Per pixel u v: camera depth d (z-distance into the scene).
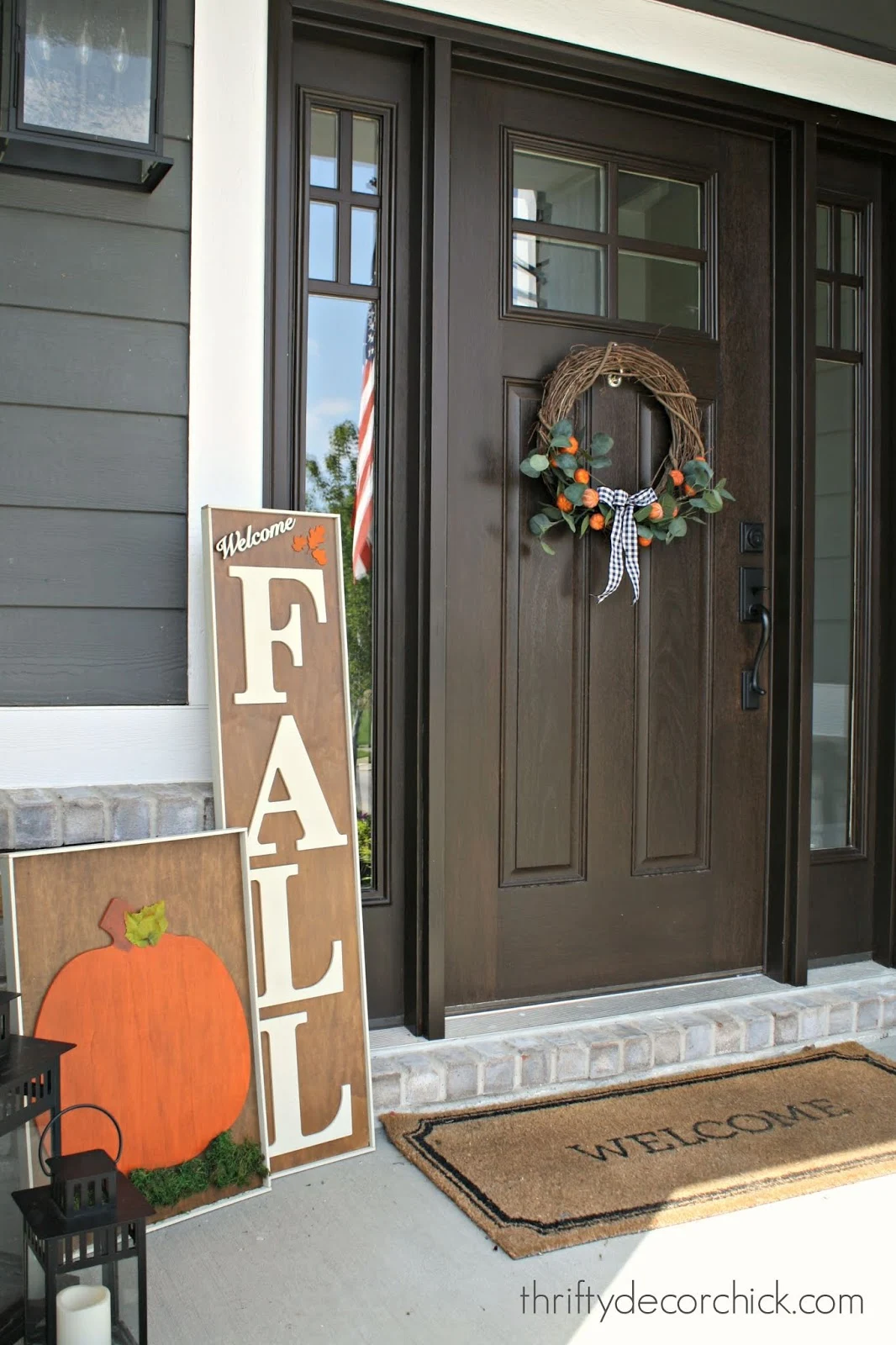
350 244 2.62
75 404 2.21
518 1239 1.95
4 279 2.16
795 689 3.04
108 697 2.24
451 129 2.71
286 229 2.48
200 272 2.30
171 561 2.29
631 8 2.73
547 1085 2.55
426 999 2.59
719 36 2.84
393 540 2.67
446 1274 1.86
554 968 2.86
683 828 3.01
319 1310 1.77
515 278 2.80
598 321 2.88
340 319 2.64
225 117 2.31
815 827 3.25
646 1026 2.70
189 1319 1.74
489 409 2.76
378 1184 2.16
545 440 2.72
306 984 2.24
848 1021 2.91
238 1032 2.09
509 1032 2.64
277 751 2.26
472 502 2.74
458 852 2.74
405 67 2.65
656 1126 2.38
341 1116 2.25
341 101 2.60
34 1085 1.60
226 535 2.25
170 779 2.27
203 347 2.30
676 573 2.98
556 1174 2.17
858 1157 2.26
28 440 2.18
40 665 2.20
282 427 2.50
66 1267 1.48
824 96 2.99
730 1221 2.03
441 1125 2.37
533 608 2.81
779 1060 2.75
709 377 3.02
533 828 2.83
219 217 2.31
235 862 2.13
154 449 2.28
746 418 3.07
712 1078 2.64
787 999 2.93
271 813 2.24
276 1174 2.16
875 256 3.25
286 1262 1.89
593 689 2.88
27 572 2.18
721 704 3.05
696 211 3.03
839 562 3.25
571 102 2.84
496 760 2.78
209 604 2.22
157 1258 1.89
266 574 2.29
